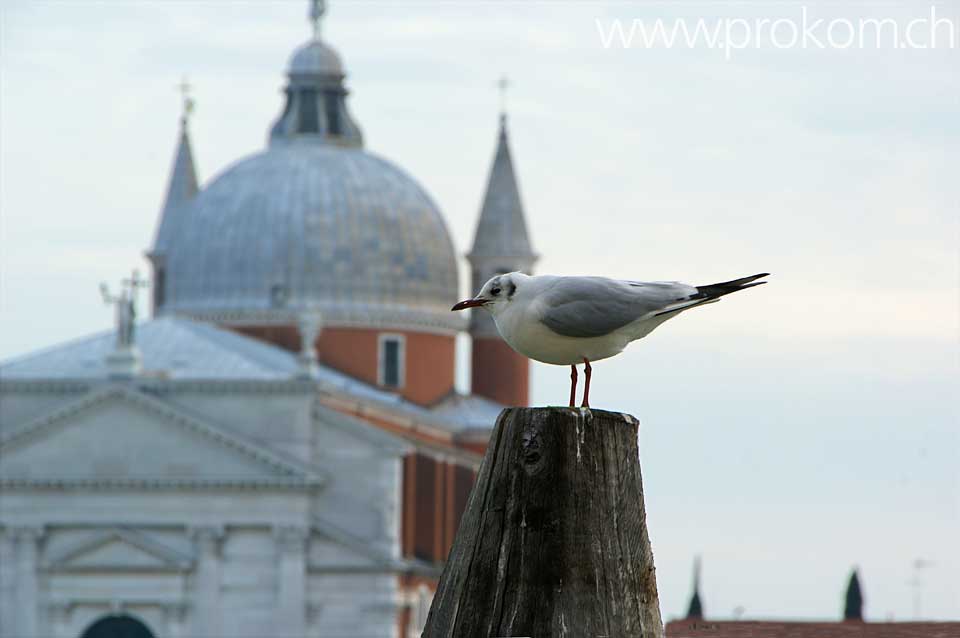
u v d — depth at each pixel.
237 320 129.88
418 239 132.25
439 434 126.44
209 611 105.44
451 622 14.67
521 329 15.41
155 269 155.25
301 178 132.38
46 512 105.12
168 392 105.81
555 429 14.67
